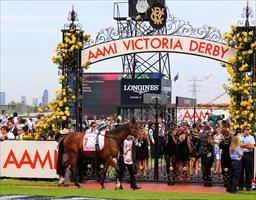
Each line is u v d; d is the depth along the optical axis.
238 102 21.83
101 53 23.09
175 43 22.36
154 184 22.23
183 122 28.47
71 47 23.03
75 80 23.34
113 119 28.23
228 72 21.77
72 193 18.47
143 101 25.75
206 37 22.19
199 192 19.69
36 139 23.19
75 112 23.42
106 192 18.97
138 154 23.34
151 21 22.48
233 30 21.92
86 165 22.84
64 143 21.05
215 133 24.27
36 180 22.84
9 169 23.12
